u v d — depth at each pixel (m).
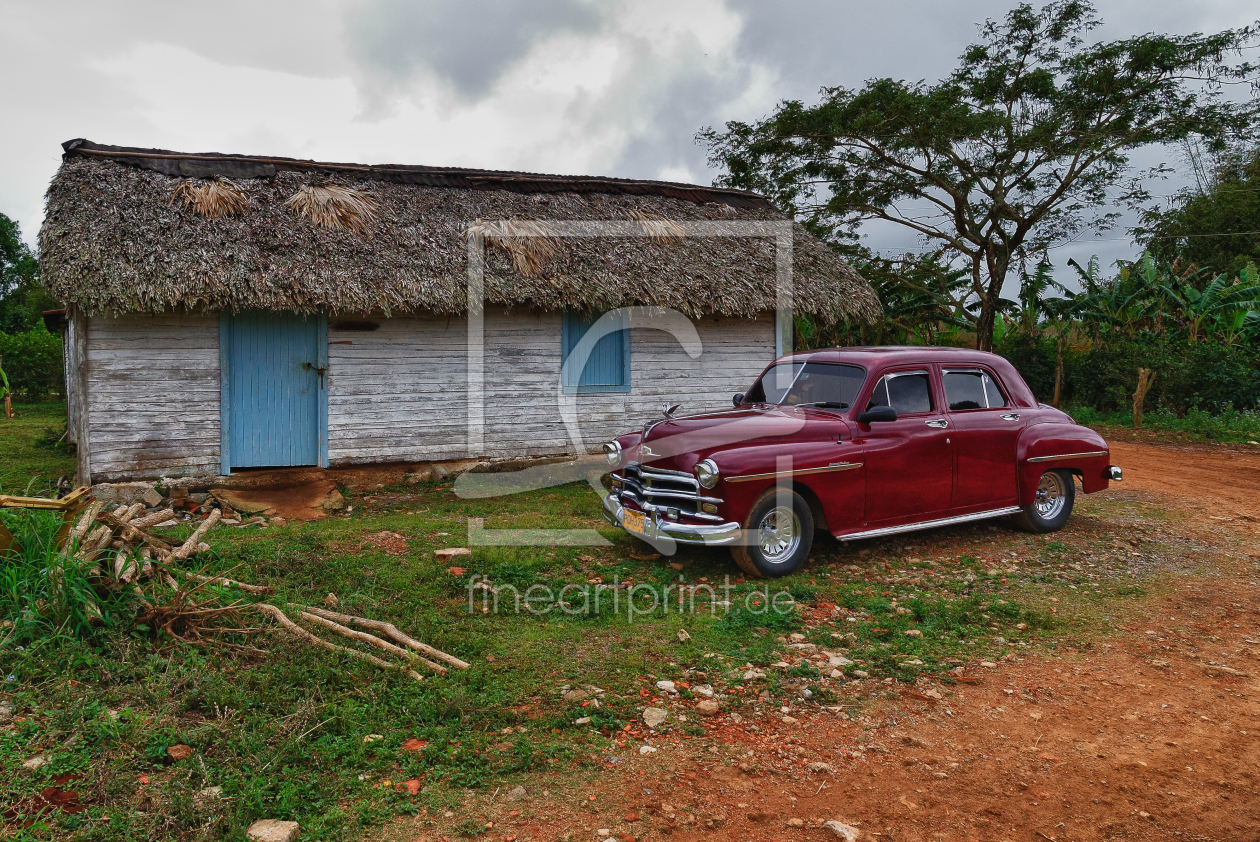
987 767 3.47
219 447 8.84
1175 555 6.91
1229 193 26.47
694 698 4.09
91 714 3.43
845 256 22.16
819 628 5.11
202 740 3.32
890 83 19.23
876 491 6.42
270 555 5.80
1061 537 7.47
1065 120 19.69
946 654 4.73
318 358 9.31
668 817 3.04
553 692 4.10
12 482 9.15
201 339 8.71
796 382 7.21
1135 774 3.42
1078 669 4.53
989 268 21.20
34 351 21.31
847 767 3.46
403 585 5.50
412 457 9.90
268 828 2.80
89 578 4.43
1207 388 17.47
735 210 12.94
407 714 3.75
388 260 8.94
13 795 2.87
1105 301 21.36
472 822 2.96
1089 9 18.95
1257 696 4.20
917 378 6.88
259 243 8.47
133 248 7.78
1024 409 7.48
